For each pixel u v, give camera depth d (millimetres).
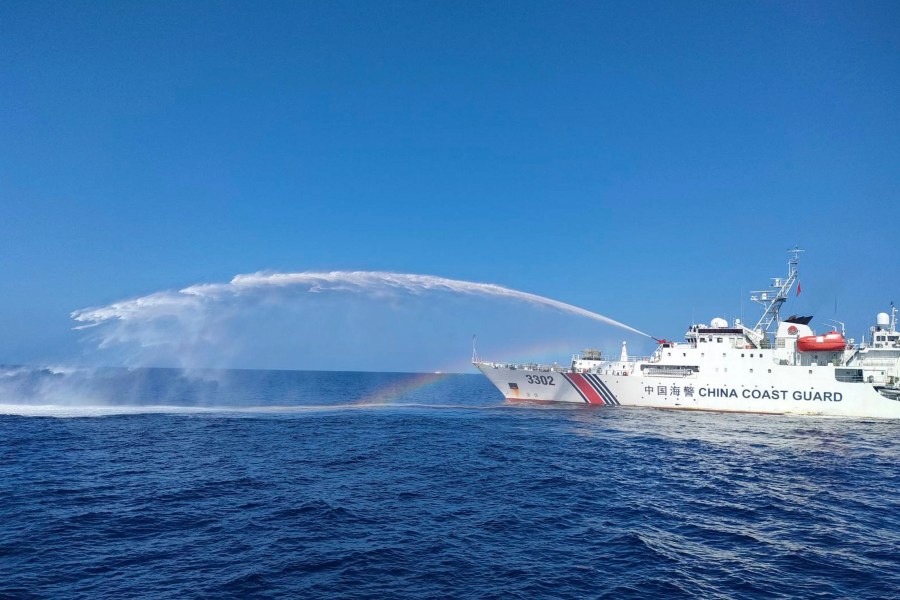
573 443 38969
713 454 36562
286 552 17828
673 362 58281
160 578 15812
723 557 18531
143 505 22578
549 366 63094
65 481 26078
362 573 16359
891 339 57250
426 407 60125
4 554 17297
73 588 15070
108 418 45438
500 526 20859
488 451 35250
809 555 18844
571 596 15352
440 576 16328
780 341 58281
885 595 15883
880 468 33562
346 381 157750
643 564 17688
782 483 29172
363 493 24859
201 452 33281
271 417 49438
